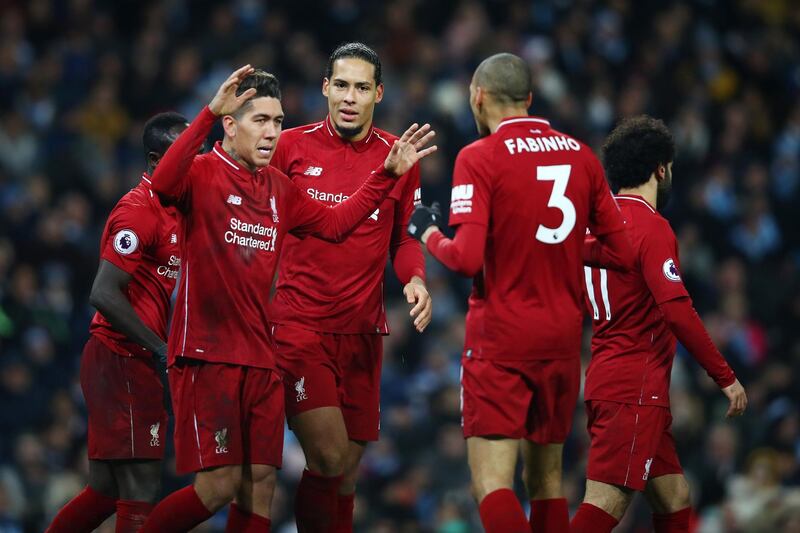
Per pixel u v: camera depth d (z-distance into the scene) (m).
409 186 23.19
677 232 56.75
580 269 20.09
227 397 19.70
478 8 60.78
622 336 21.97
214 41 57.03
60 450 41.28
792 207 59.94
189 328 19.66
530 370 19.75
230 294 19.69
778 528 38.31
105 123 54.16
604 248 21.38
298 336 22.30
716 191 59.44
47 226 47.66
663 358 22.02
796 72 68.00
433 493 42.38
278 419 20.25
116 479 22.16
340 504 23.27
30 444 40.38
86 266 47.75
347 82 22.39
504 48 59.53
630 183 22.30
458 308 50.81
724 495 42.69
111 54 56.62
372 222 22.67
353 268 22.56
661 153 22.22
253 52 56.19
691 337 21.22
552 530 20.44
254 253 19.91
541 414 20.20
